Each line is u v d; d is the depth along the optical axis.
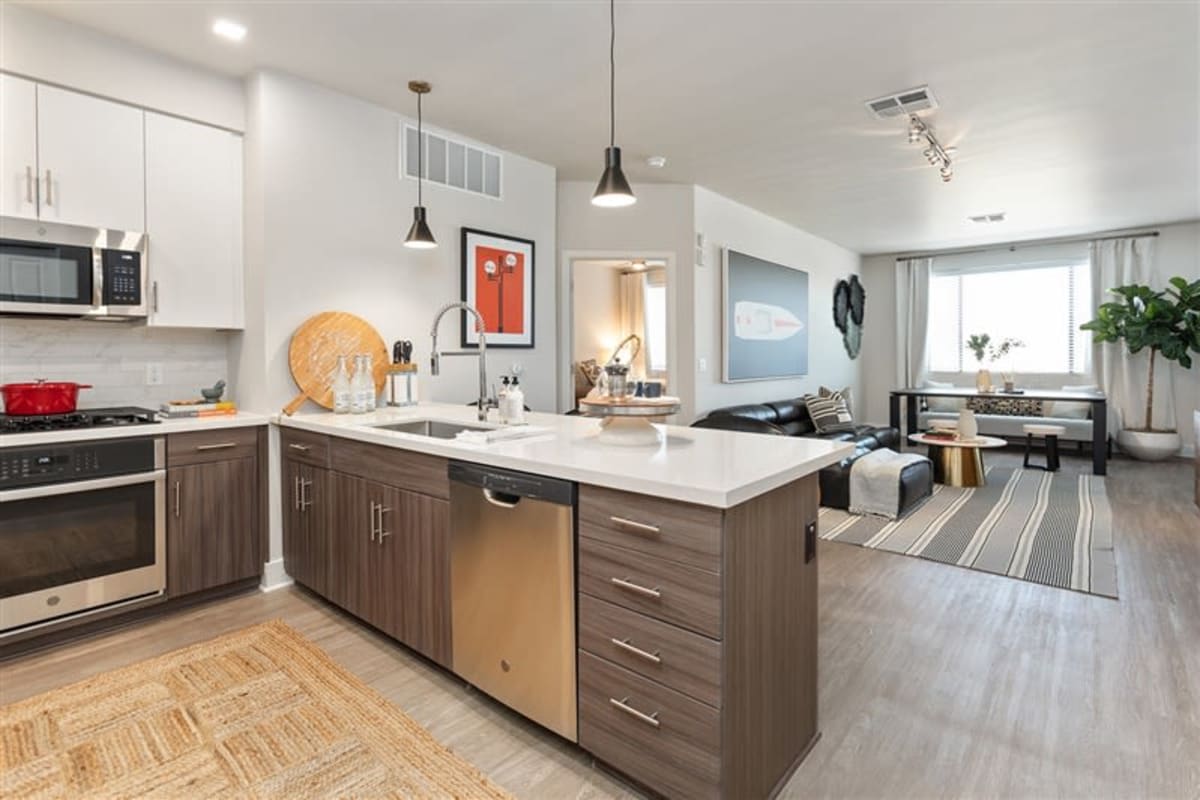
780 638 1.69
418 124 3.64
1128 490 5.14
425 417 3.00
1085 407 6.95
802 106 3.52
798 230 6.95
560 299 4.98
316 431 2.77
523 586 1.87
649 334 8.41
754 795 1.58
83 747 1.84
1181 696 2.08
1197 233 6.55
